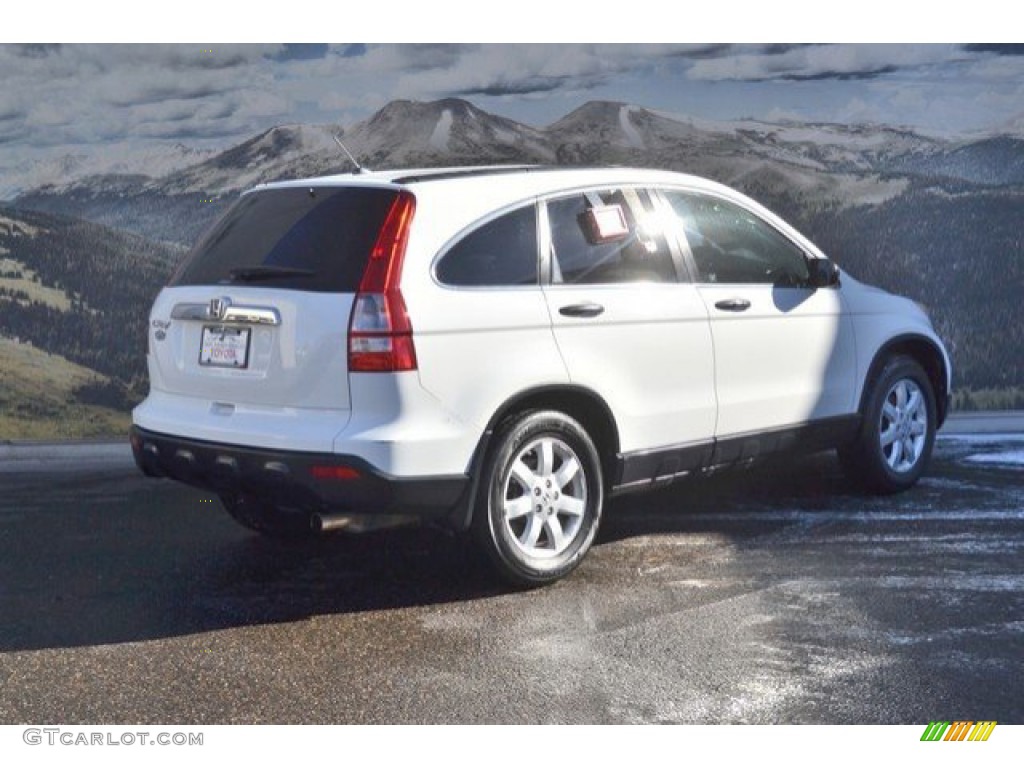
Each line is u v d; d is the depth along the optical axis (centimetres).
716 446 643
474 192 568
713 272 648
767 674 482
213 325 574
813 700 461
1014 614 541
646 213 626
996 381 1034
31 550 653
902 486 746
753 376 657
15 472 851
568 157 1014
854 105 1027
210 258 591
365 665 495
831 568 605
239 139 995
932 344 755
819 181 1027
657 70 1013
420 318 535
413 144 1005
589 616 545
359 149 1003
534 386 565
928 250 1034
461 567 616
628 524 688
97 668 495
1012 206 1036
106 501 761
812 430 690
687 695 466
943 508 713
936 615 541
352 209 555
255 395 557
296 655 506
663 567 610
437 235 550
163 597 576
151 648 514
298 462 537
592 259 597
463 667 492
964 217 1035
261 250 570
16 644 519
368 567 618
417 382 534
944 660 493
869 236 1030
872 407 721
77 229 967
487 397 551
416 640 521
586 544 592
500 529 561
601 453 607
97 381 968
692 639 517
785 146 1024
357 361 530
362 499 532
